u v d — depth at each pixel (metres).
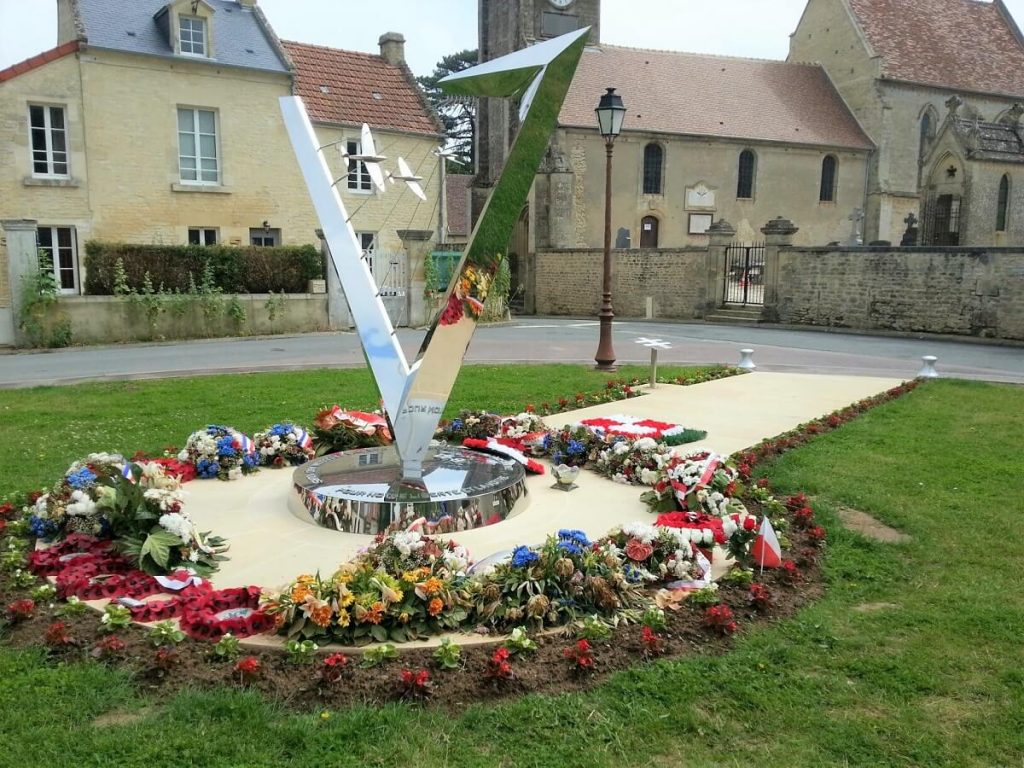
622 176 34.84
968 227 35.31
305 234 26.48
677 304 29.72
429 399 5.73
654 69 38.06
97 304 20.14
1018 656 3.99
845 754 3.26
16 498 6.27
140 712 3.50
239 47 25.48
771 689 3.72
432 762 3.19
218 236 25.14
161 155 23.81
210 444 6.96
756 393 11.46
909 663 3.92
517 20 37.38
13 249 19.11
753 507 6.25
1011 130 36.19
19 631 4.15
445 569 4.35
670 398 11.05
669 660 3.97
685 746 3.32
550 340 20.62
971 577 4.98
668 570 4.79
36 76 21.73
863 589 4.83
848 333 23.48
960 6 44.25
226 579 4.79
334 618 4.00
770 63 40.97
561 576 4.36
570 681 3.78
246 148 25.22
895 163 39.19
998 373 14.39
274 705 3.54
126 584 4.59
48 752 3.20
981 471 7.29
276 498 6.36
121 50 22.73
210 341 20.81
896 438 8.63
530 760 3.21
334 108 26.61
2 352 18.55
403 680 3.62
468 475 6.17
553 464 7.43
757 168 36.88
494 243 5.70
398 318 24.48
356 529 5.54
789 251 25.98
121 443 8.45
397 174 6.12
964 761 3.21
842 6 40.34
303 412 10.20
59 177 22.36
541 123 5.63
